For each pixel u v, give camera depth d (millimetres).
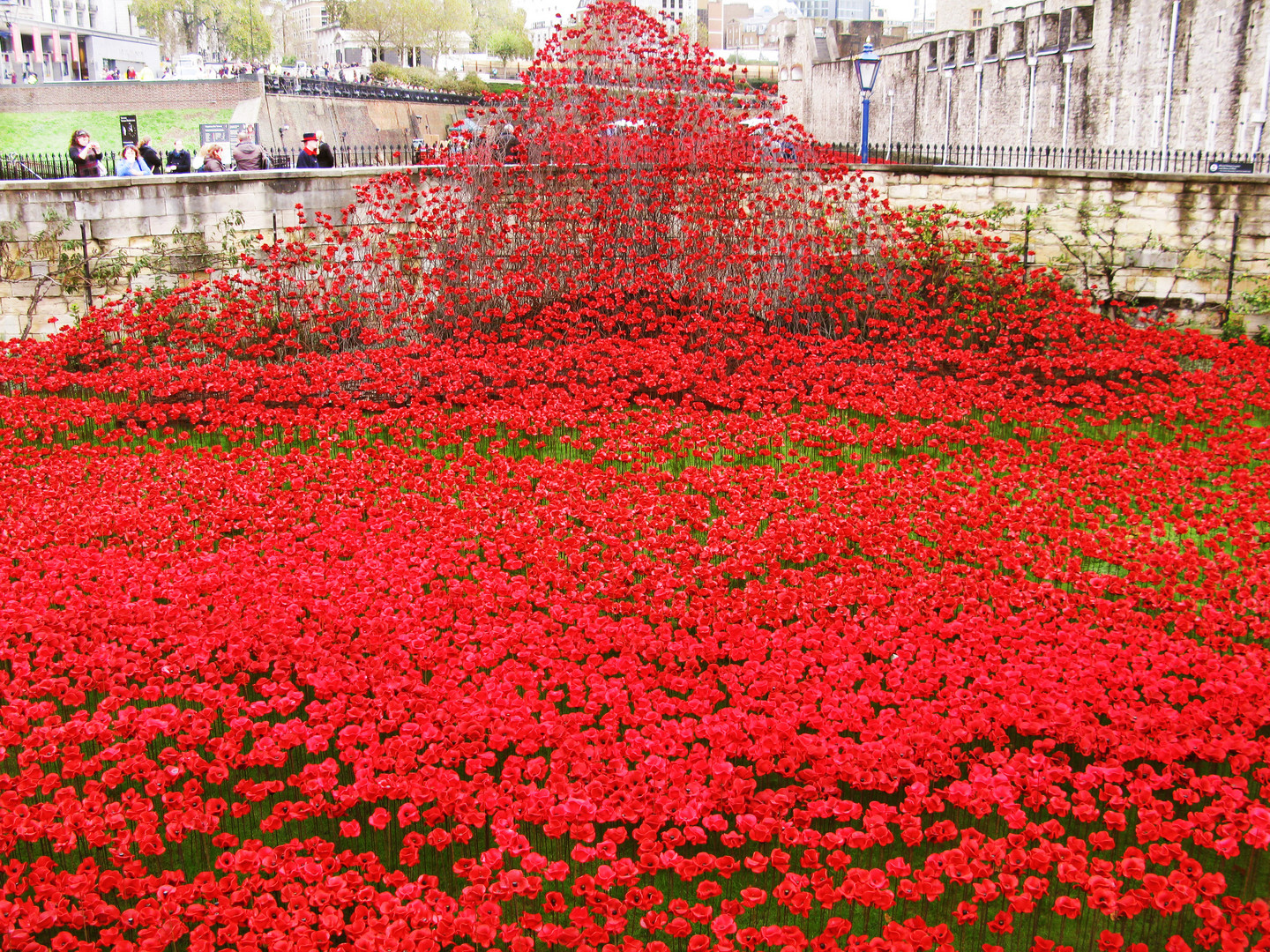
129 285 13547
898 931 3490
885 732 4699
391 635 5738
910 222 14000
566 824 3939
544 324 12953
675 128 14766
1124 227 15117
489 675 5344
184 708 5398
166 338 12555
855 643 5695
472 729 4566
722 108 15359
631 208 14094
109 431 10383
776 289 13375
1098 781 4281
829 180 14234
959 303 13477
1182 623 5922
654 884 4156
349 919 3900
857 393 11445
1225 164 18125
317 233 14219
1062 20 26625
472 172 14219
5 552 7172
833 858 3746
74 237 13328
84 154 16875
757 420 10633
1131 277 15188
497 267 13383
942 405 10867
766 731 4656
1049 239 15320
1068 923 3947
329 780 4223
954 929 3889
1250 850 4379
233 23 63562
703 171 14266
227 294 12836
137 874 3832
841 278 13453
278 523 7711
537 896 4059
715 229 13672
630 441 9930
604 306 13180
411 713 4906
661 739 4613
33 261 13352
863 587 6516
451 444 10016
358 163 20234
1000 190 15180
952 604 6277
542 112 15102
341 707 4879
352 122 39156
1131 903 3494
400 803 4578
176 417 10688
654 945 3393
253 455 9438
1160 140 22641
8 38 55281
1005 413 10555
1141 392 11609
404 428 10398
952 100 33406
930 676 5211
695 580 6711
